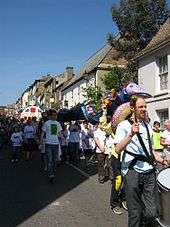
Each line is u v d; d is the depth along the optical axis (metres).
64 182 12.85
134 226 5.67
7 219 8.16
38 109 43.72
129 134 5.53
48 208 9.09
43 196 10.50
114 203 8.73
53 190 11.39
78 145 19.12
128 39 29.75
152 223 5.79
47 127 12.88
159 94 20.98
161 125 21.09
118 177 8.08
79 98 45.81
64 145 19.39
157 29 29.23
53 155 12.86
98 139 12.34
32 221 7.96
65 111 21.55
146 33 29.52
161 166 7.30
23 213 8.65
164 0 28.92
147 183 5.77
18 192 11.09
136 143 5.78
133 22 29.19
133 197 5.70
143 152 5.77
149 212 5.70
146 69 22.80
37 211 8.81
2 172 15.52
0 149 27.70
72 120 21.16
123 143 5.58
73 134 19.14
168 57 20.36
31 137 20.30
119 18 29.30
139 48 29.38
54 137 12.85
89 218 8.13
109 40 30.03
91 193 10.90
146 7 29.05
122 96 10.23
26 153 20.59
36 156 22.81
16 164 18.56
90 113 17.95
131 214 5.68
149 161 5.78
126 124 5.80
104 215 8.38
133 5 29.02
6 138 33.03
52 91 67.69
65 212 8.70
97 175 14.53
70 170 16.20
